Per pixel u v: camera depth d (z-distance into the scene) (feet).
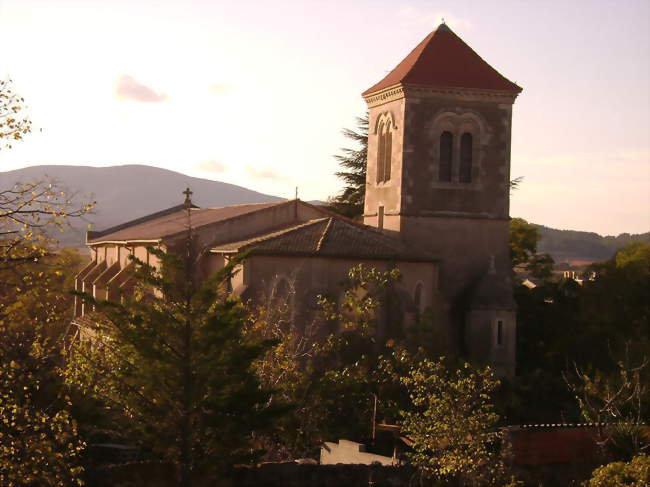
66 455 67.15
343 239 141.79
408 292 140.87
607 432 96.48
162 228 182.50
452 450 89.40
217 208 212.23
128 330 78.23
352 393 114.42
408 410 115.44
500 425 127.65
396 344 130.00
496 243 161.17
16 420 65.26
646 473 83.15
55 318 69.31
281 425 98.32
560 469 92.38
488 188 161.07
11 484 63.31
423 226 158.10
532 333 166.09
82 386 83.97
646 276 177.27
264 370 105.70
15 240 65.05
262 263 135.44
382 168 166.91
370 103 169.89
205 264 152.76
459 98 159.22
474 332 153.07
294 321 135.33
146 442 79.92
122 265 190.80
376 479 86.89
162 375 77.30
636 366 131.23
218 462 78.95
